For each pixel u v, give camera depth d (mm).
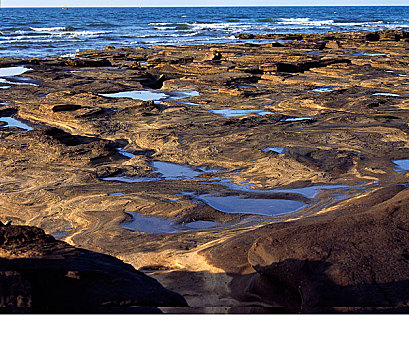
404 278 4504
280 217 8578
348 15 138375
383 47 43344
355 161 12141
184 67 31375
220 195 9930
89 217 8977
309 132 15141
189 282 5746
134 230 8320
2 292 3848
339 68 30000
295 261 4797
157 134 15297
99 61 34156
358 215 5504
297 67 30578
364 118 16766
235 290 5355
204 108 20297
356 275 4531
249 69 29547
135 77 27609
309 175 11125
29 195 10391
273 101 21172
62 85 25609
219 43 52156
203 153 13258
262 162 12273
